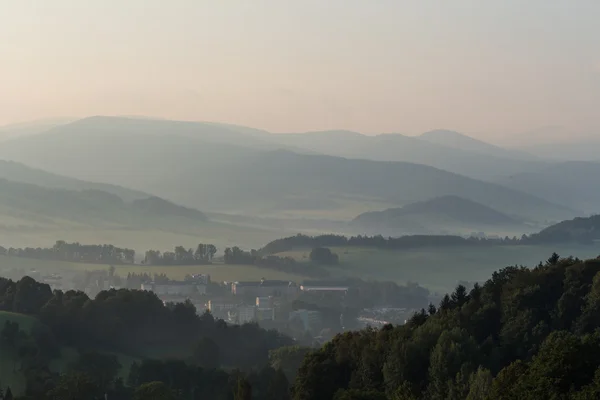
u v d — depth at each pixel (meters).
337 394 196.12
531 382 139.88
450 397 173.38
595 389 127.62
